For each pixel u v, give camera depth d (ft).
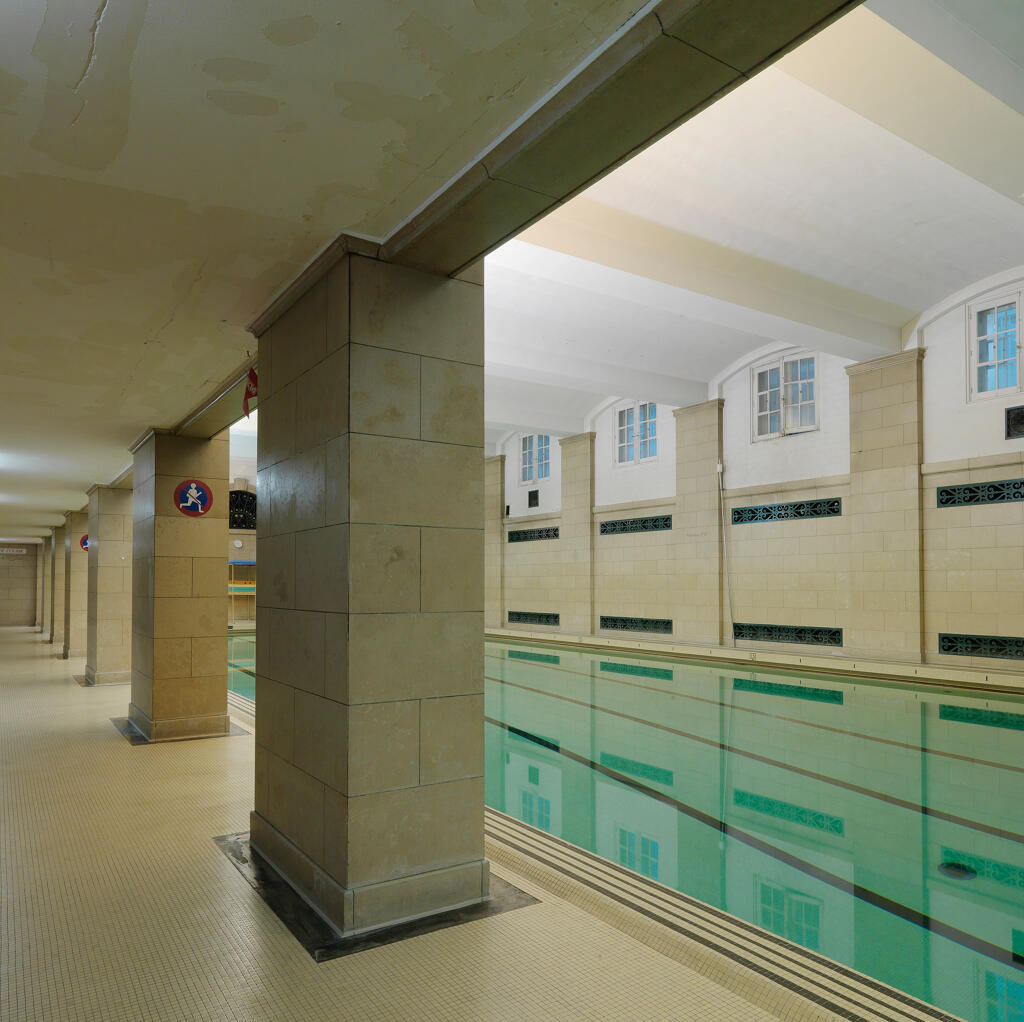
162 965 8.86
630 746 21.40
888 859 12.91
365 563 9.96
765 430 42.06
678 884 11.80
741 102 19.99
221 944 9.37
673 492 47.50
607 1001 8.07
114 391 17.92
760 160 22.62
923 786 17.24
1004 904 11.09
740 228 26.40
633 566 50.16
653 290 28.17
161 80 6.86
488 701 28.84
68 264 10.97
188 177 8.63
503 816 15.14
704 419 45.06
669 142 21.74
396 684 10.12
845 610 37.17
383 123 7.62
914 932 10.17
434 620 10.52
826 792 16.89
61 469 29.58
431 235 9.56
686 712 26.35
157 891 10.99
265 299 12.37
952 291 32.94
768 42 6.28
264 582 12.84
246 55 6.55
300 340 11.62
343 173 8.57
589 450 54.34
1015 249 29.19
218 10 5.97
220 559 22.85
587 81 6.82
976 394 32.78
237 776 17.74
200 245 10.41
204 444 22.81
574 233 25.30
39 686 32.48
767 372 42.04
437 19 6.16
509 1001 8.08
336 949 9.20
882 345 34.94
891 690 30.58
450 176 8.70
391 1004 8.02
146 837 13.43
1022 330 31.22
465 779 10.66
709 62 6.48
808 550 39.14
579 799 16.53
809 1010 7.87
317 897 10.34
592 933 9.68
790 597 39.96
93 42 6.32
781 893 11.47
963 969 9.16
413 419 10.53
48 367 16.06
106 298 12.27
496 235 9.59
